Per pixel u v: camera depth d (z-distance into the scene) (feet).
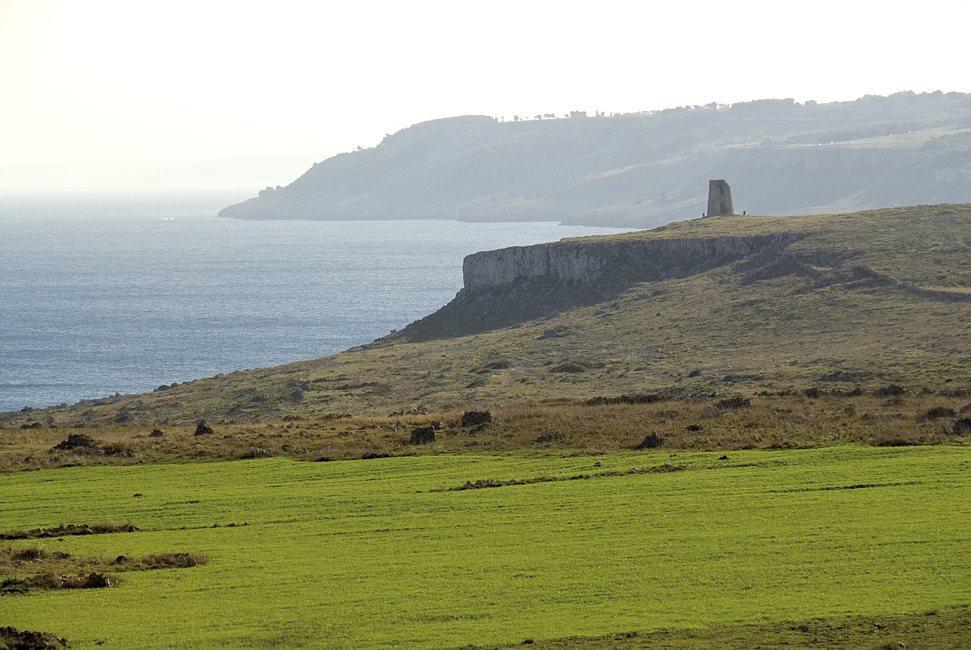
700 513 241.14
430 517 250.57
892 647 157.99
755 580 192.34
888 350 616.80
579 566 204.54
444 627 174.91
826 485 263.49
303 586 199.62
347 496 278.46
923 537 213.25
